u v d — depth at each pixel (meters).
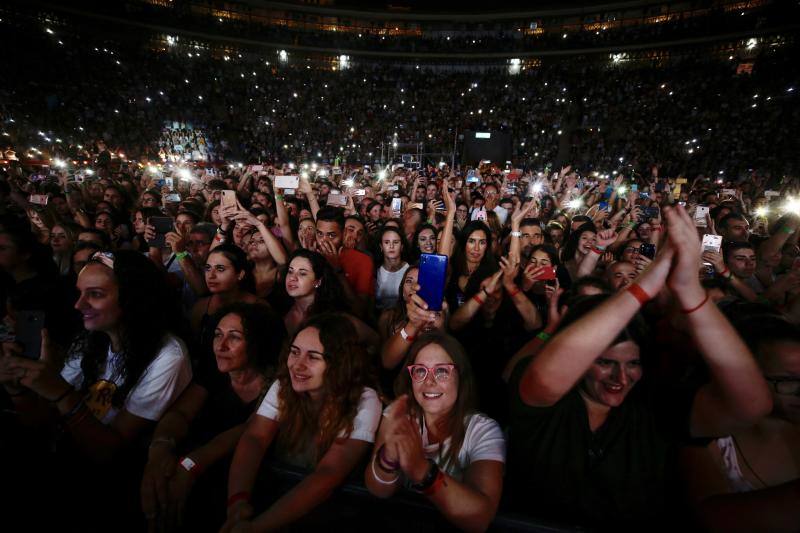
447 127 29.22
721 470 1.42
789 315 2.77
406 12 33.84
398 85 31.88
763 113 22.72
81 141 19.88
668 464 1.44
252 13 33.03
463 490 1.40
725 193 9.93
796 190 8.30
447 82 32.28
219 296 3.16
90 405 2.01
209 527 1.79
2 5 22.97
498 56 32.84
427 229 4.56
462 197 9.48
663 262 1.14
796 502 1.26
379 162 25.91
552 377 1.25
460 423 1.71
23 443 1.83
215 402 2.32
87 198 7.67
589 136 27.77
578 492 1.49
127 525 1.87
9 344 1.68
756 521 1.29
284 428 1.84
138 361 1.97
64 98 21.25
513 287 3.00
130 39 28.06
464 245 3.95
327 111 29.75
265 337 2.18
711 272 3.74
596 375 1.41
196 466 1.73
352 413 1.71
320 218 4.13
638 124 26.08
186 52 29.97
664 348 1.88
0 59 20.47
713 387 1.31
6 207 6.09
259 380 2.21
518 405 1.58
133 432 1.94
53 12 24.75
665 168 22.52
